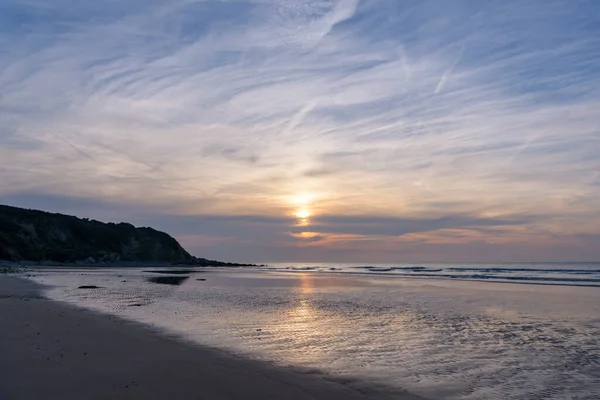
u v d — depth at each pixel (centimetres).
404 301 2569
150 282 4184
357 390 923
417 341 1410
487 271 7531
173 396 841
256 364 1095
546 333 1559
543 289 3416
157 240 11494
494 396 901
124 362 1066
